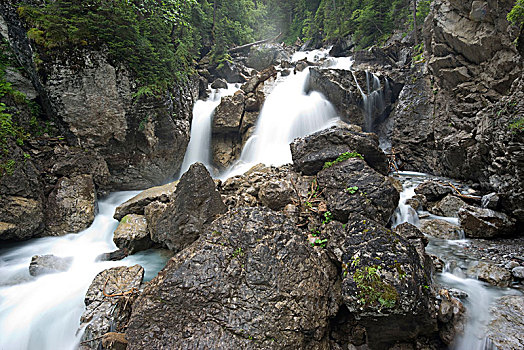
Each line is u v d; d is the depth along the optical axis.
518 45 7.53
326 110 14.14
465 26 10.04
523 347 3.46
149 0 10.93
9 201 7.06
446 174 10.77
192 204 6.25
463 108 10.10
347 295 3.81
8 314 4.77
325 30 28.38
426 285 3.84
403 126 13.15
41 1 8.65
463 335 3.85
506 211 6.89
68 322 4.65
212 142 14.71
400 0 20.61
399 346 4.07
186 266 4.12
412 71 14.03
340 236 4.93
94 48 8.67
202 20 18.11
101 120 9.19
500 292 4.53
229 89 17.72
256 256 4.16
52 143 8.74
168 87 10.85
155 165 11.09
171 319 3.82
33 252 6.91
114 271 5.40
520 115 6.27
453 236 6.61
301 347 3.70
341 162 7.14
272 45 23.45
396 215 7.11
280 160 11.73
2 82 7.98
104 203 9.77
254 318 3.71
